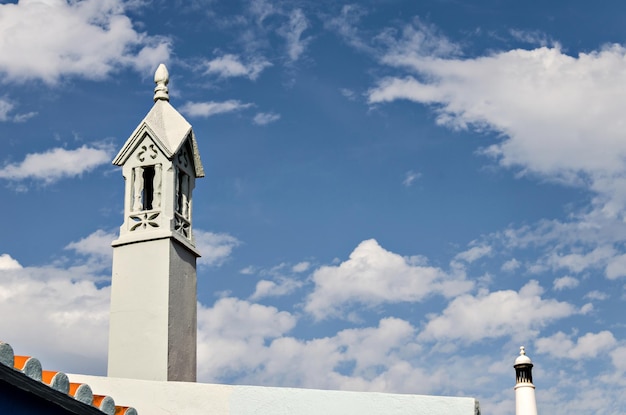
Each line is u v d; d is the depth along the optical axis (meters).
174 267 21.22
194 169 22.70
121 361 20.69
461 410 16.67
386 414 16.98
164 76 23.19
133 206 21.84
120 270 21.33
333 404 17.31
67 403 13.59
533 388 19.08
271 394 17.72
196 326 21.64
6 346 12.28
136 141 22.09
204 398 18.08
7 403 12.83
